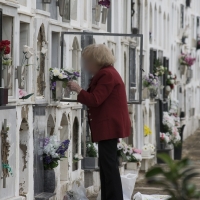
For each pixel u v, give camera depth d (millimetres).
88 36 15523
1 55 10711
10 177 11414
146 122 25641
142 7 25453
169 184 5035
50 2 13562
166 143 27891
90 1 17734
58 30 14484
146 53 26516
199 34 56031
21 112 12102
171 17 37000
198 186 19734
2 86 11008
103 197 11188
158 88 27000
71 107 15445
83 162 16812
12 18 11602
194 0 53625
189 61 42031
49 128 14180
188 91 49250
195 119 53812
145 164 23703
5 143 10992
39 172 13234
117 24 20719
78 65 15758
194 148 37781
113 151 11055
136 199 13867
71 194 13383
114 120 10945
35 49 12828
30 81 12602
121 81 11047
